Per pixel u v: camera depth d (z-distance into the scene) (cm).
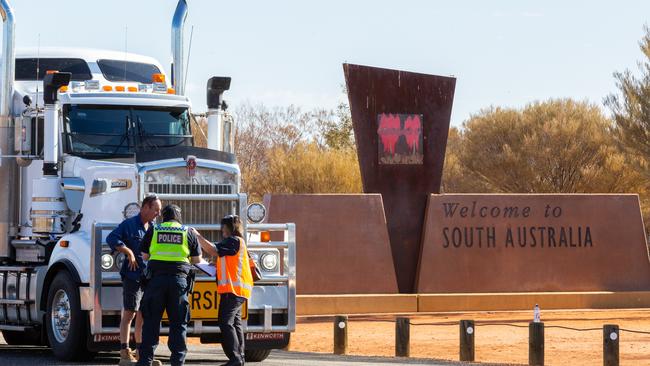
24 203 2948
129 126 2850
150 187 2630
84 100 2823
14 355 2889
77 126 2809
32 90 3003
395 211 5084
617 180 9125
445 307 4950
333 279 4903
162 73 3241
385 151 5078
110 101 2847
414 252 5106
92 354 2636
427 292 5012
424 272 5022
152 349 2184
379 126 5072
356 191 9150
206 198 2620
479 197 5125
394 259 5072
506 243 5134
